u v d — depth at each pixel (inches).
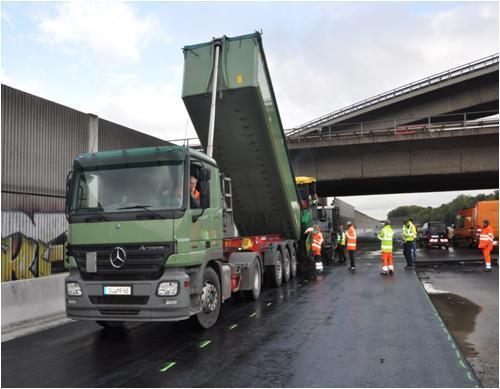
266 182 477.7
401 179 1264.8
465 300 383.9
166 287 252.7
